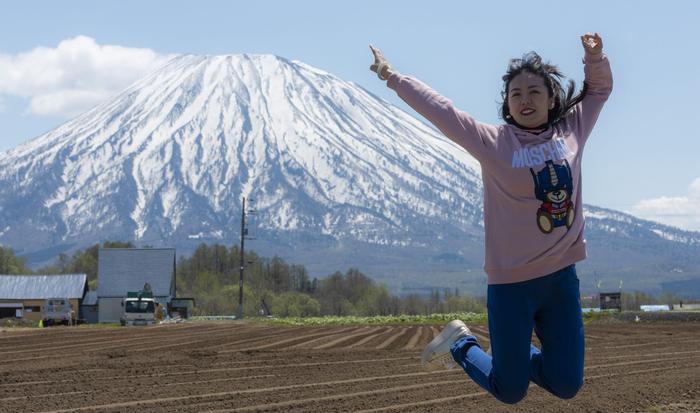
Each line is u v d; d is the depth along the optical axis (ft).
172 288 306.96
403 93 19.79
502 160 18.88
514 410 35.35
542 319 19.71
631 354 69.31
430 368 21.91
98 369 53.01
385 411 35.55
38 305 299.79
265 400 39.09
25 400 38.68
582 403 37.22
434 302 458.50
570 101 20.02
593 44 20.33
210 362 58.85
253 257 504.84
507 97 19.97
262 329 132.77
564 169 18.93
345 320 212.84
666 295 393.09
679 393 40.96
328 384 45.57
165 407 36.70
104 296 299.17
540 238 18.83
